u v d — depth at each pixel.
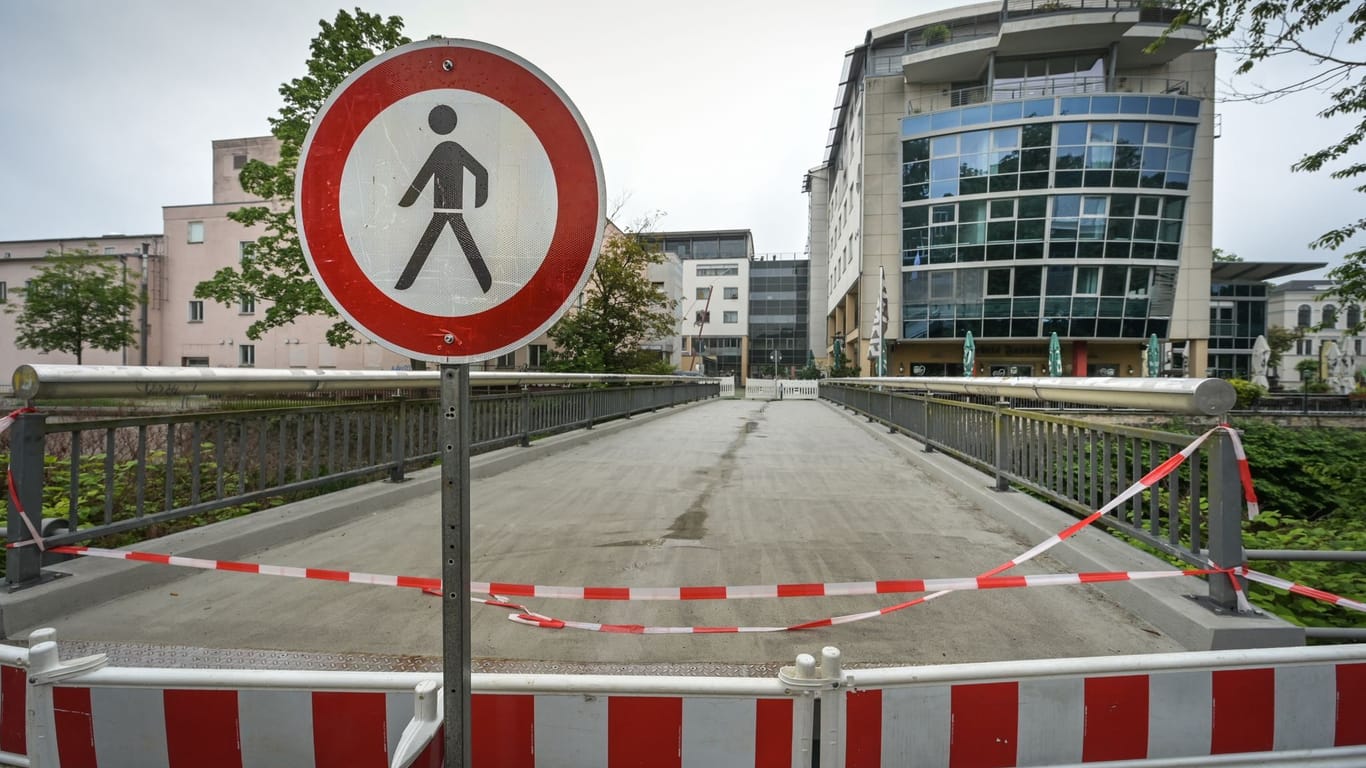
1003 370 38.91
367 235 1.44
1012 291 35.88
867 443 11.26
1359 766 1.83
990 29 37.00
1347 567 4.53
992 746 1.68
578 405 11.42
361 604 3.35
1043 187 34.41
